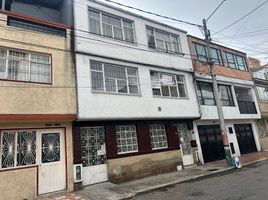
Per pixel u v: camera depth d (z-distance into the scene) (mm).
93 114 10445
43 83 9617
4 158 8492
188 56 16047
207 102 16922
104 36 11945
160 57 14258
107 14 12719
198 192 8258
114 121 11750
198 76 16250
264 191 7363
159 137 13680
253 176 10188
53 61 10094
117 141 11805
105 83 11539
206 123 16828
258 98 21656
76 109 10055
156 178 11516
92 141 10977
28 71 9523
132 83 12633
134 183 10672
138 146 12367
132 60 12719
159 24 15078
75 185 9664
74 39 10828
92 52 11203
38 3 12844
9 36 9320
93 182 10438
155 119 13078
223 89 18844
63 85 10031
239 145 19234
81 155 10336
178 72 15086
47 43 10156
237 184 8867
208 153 16141
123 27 13273
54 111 9492
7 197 8133
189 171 12859
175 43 15922
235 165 13070
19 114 8625
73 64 10594
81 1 11656
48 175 9195
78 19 11227
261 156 17016
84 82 10609
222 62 19406
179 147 14242
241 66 21391
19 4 12297
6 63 9117
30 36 9805
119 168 11297
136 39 13391
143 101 12562
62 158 9688
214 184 9312
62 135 9930
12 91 8836
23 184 8547
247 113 19734
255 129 21328
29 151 9047
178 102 14281
